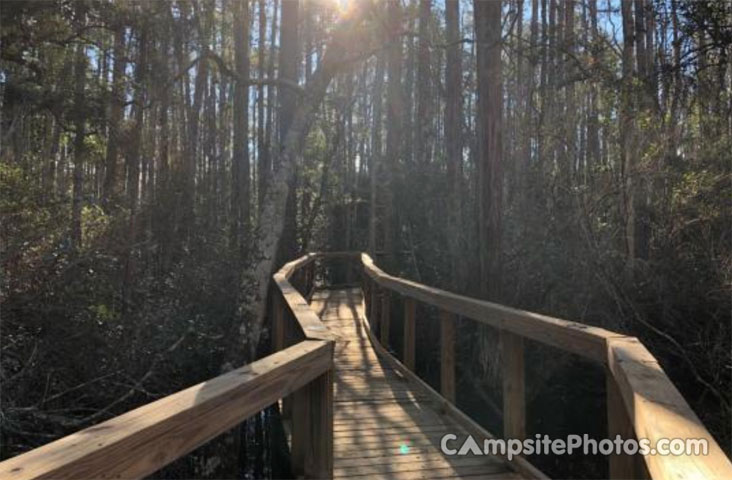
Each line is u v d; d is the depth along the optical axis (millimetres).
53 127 14320
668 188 8031
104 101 12445
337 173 28453
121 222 8102
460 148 12500
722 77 9578
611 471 3039
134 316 6871
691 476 1453
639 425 2027
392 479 4168
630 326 7656
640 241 8508
